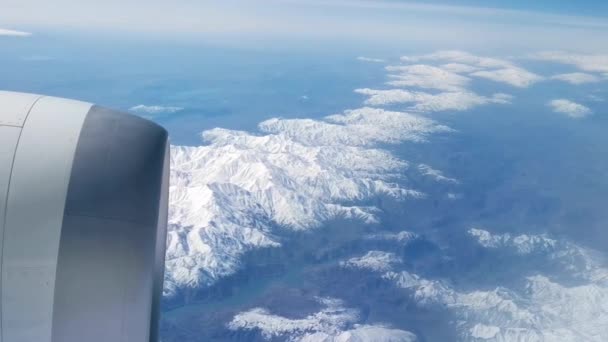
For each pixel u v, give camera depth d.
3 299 4.74
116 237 4.95
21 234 4.75
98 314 4.88
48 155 5.00
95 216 4.91
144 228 5.11
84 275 4.84
